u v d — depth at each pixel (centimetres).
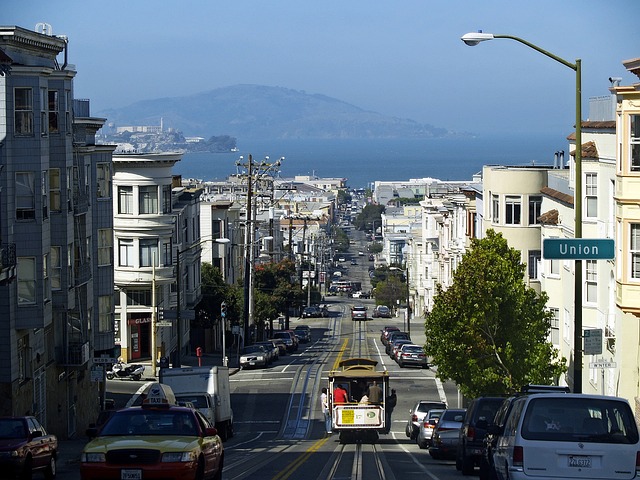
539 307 4594
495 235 4694
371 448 4088
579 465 1689
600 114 4753
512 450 1728
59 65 4912
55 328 4788
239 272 11938
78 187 4947
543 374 4484
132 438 2025
